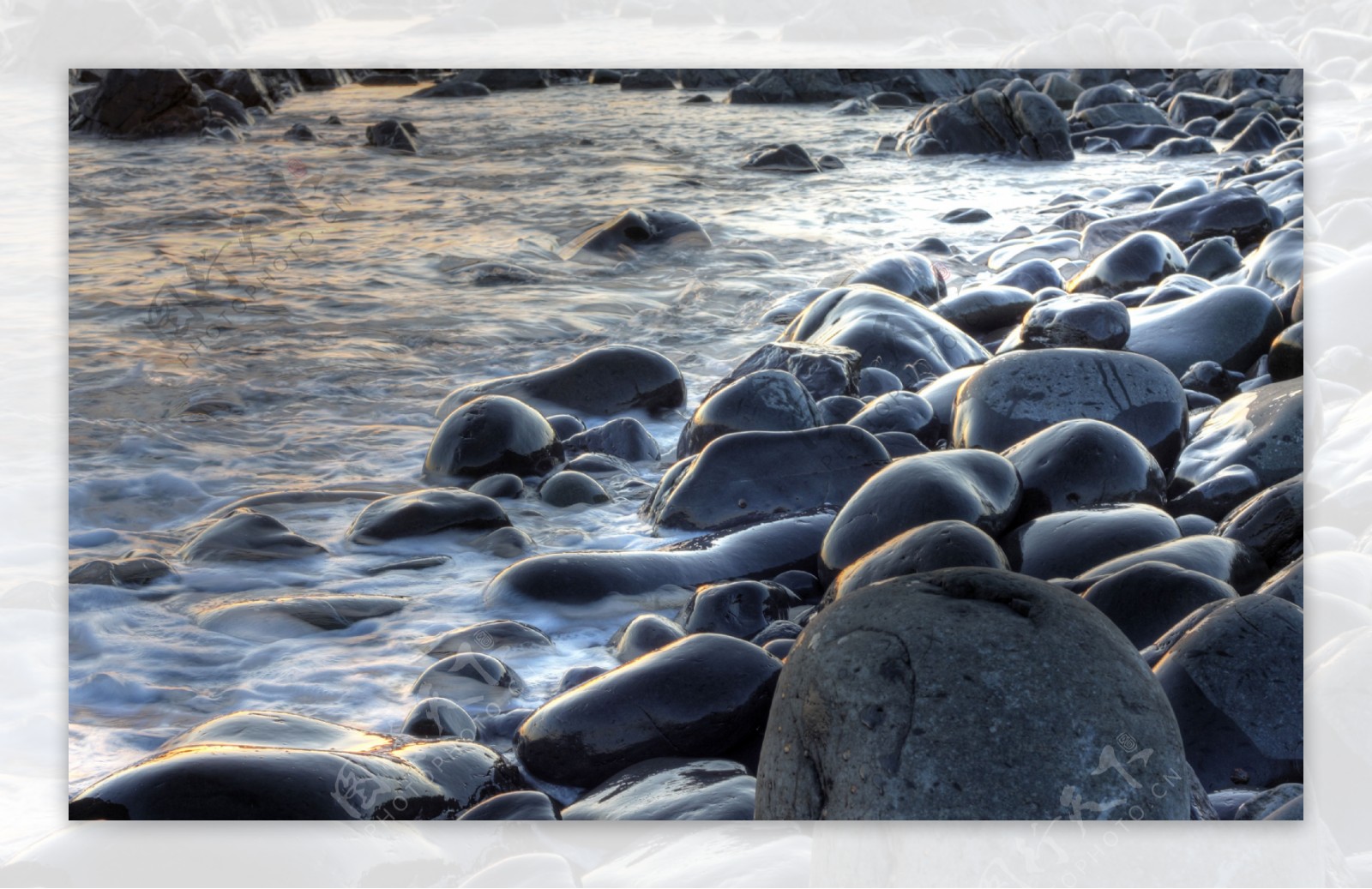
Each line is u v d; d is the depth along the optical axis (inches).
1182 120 540.4
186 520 136.5
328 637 108.0
